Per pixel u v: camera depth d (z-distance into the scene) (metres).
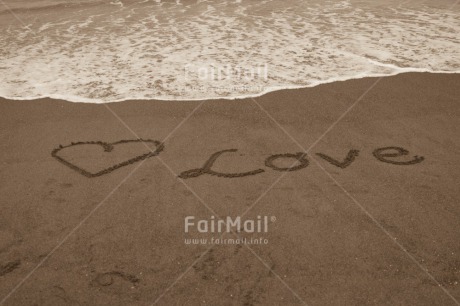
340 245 2.83
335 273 2.61
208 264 2.69
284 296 2.45
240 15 8.84
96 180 3.54
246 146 4.04
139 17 8.84
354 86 5.32
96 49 6.92
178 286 2.53
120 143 4.10
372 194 3.34
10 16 9.10
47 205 3.24
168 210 3.19
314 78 5.60
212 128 4.38
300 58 6.36
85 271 2.64
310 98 5.01
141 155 3.90
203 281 2.56
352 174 3.60
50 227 3.01
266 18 8.59
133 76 5.79
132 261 2.72
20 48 7.02
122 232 2.96
